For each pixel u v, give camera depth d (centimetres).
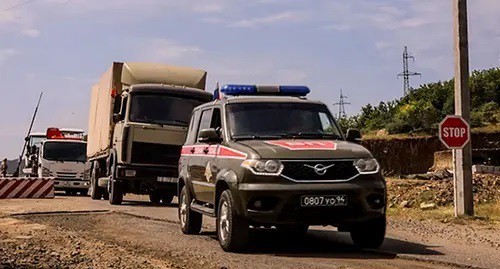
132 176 2058
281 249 992
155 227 1317
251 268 797
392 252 962
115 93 2256
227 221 939
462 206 1567
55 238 1080
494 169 2775
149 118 2064
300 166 902
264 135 1021
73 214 1612
